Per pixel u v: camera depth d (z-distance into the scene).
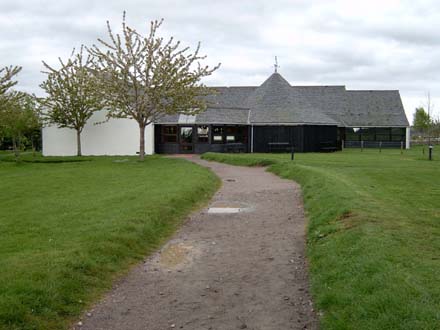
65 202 11.95
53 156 35.38
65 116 33.25
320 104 49.19
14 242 7.84
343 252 6.78
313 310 5.41
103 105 27.06
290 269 6.97
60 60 32.88
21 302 5.26
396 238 7.02
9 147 50.16
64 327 5.11
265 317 5.29
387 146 47.19
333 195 10.89
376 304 4.78
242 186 15.80
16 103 33.06
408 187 13.72
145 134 35.78
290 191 14.27
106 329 5.08
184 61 26.53
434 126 48.12
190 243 8.58
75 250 7.21
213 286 6.35
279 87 38.38
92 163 26.47
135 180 17.03
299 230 9.31
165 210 10.55
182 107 26.64
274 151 35.69
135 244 8.12
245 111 37.47
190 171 19.55
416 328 4.20
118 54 26.00
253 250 8.04
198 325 5.14
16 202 12.29
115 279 6.63
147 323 5.21
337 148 39.09
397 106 48.53
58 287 5.79
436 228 7.80
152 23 26.33
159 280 6.62
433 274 5.40
